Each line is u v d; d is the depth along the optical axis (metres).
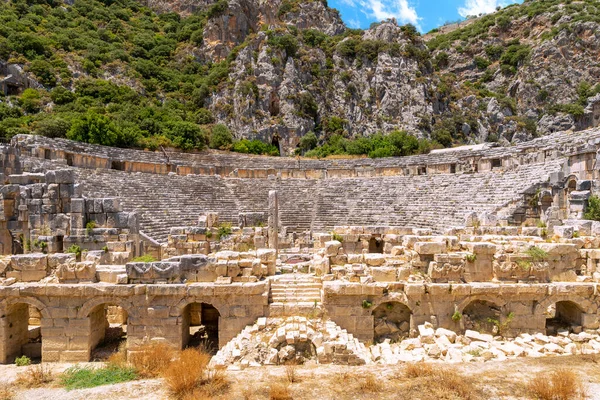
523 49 106.69
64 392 9.60
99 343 13.86
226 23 93.75
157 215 28.97
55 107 54.91
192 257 13.41
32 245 18.89
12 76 56.53
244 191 40.22
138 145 50.16
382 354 11.84
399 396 8.64
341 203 37.91
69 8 90.94
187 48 93.62
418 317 13.08
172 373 9.79
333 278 13.70
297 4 106.19
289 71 79.50
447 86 91.81
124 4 109.50
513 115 91.00
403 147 62.16
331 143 72.38
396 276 13.52
